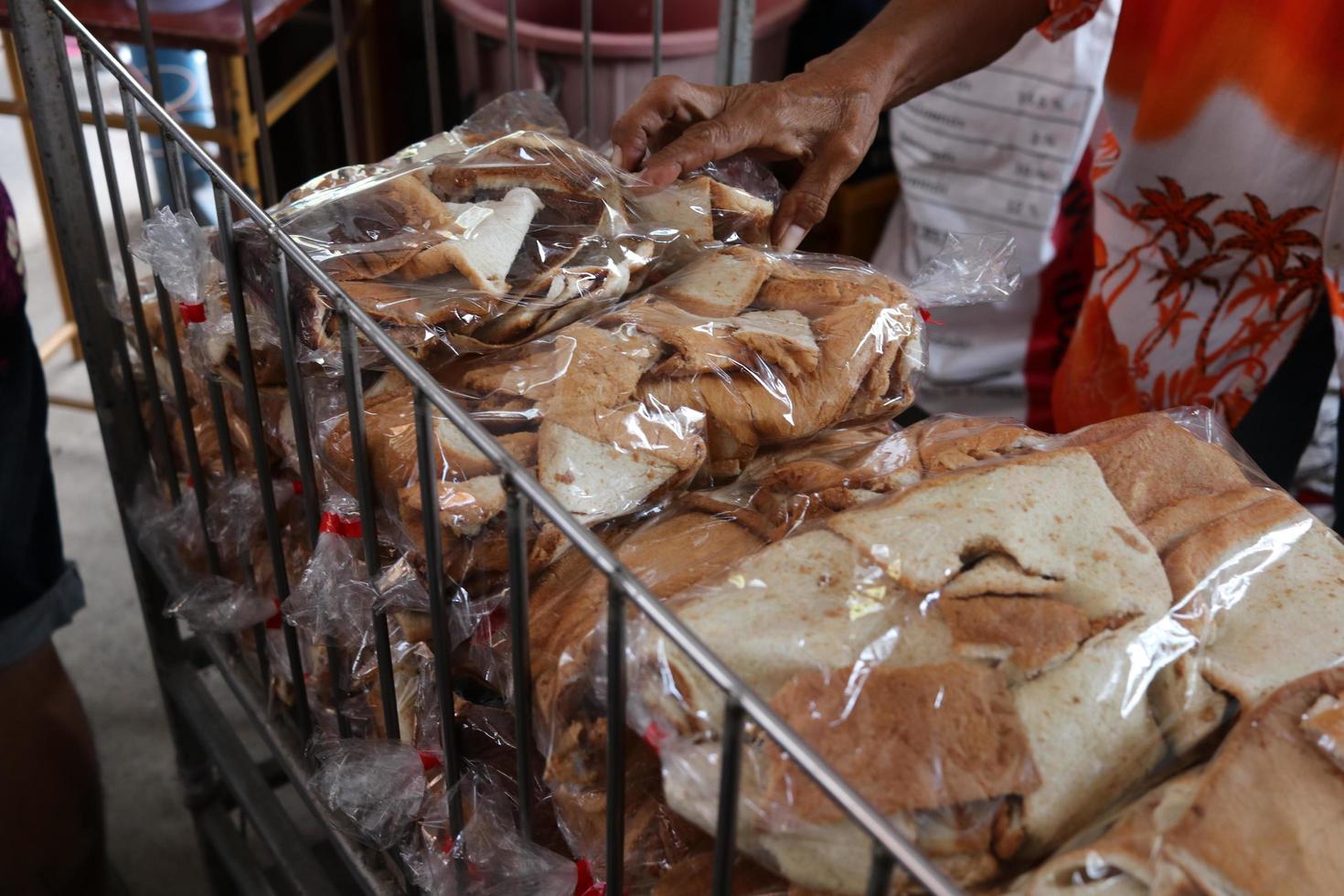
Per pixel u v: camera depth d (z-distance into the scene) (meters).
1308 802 0.45
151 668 1.76
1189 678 0.51
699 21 1.91
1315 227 1.03
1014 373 1.77
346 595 0.68
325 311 0.65
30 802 1.22
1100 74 1.50
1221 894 0.43
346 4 1.94
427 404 0.53
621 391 0.64
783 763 0.47
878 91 0.94
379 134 2.14
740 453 0.67
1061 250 1.67
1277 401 1.17
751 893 0.52
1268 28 0.98
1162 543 0.57
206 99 1.81
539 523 0.60
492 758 0.70
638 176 0.81
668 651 0.50
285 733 0.86
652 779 0.58
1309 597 0.55
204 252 0.73
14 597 1.17
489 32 1.59
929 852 0.46
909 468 0.63
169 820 1.54
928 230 1.70
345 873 1.26
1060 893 0.45
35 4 0.77
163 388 0.93
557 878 0.61
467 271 0.68
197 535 0.92
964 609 0.51
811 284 0.75
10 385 1.07
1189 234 1.12
